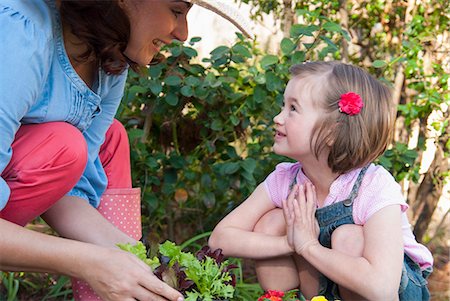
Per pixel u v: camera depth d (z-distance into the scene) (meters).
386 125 1.86
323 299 1.66
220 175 2.71
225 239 1.92
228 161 2.71
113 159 2.03
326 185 1.89
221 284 1.60
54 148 1.70
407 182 3.01
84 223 1.84
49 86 1.70
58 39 1.67
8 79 1.54
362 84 1.84
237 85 2.80
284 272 1.92
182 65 2.61
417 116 2.79
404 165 2.72
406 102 2.93
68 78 1.71
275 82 2.49
